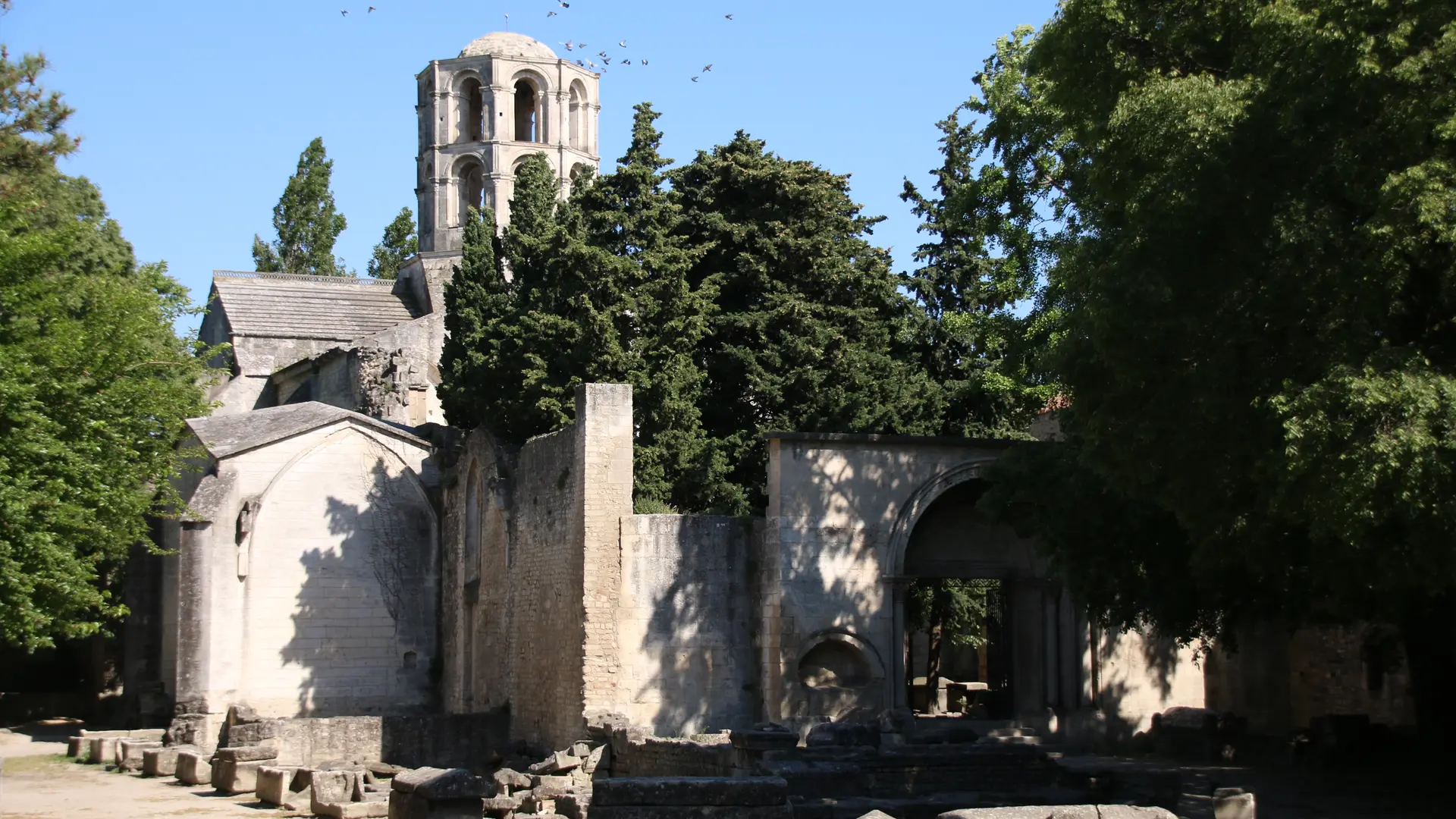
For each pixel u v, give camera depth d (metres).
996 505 34.09
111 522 30.56
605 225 45.50
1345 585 23.98
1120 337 23.94
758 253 46.53
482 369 45.88
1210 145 22.94
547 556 41.00
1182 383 23.75
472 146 72.56
